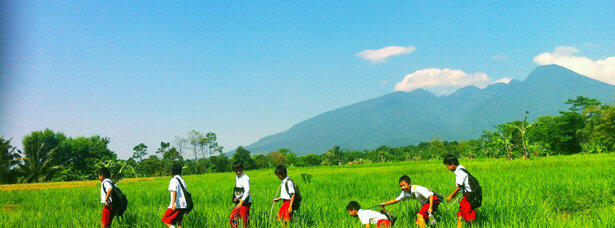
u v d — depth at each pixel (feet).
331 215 28.07
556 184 38.19
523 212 24.88
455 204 27.43
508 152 128.88
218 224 25.52
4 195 62.18
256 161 373.81
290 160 413.39
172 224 24.47
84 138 256.52
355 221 24.91
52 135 240.12
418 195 23.17
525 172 61.93
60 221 29.48
